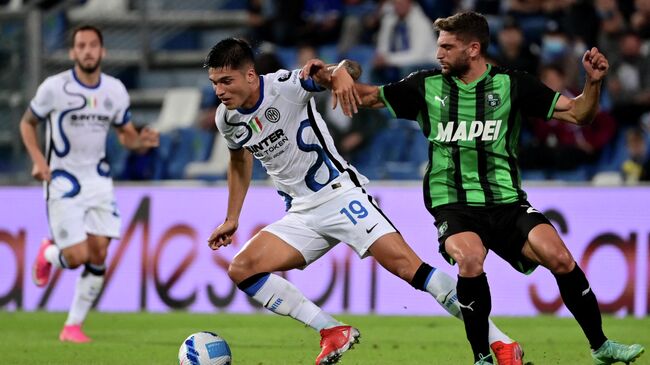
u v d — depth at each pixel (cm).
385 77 5012
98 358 2589
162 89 5694
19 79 4600
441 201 2100
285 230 2217
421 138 4669
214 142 4941
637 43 4644
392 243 2131
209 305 4031
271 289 2177
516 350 2025
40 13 4600
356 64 2067
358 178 2231
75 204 3064
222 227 2248
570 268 2000
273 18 5328
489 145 2069
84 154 3103
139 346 2880
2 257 4241
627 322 3491
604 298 3750
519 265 2105
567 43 4681
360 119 4684
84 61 3050
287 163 2178
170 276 4084
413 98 2127
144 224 4138
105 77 3128
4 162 4684
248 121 2138
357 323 3538
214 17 5841
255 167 4631
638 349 2028
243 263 2188
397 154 4662
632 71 4622
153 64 5741
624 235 3744
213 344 2053
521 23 4925
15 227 4231
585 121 2023
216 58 2053
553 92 2052
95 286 3080
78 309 3061
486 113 2067
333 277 3953
